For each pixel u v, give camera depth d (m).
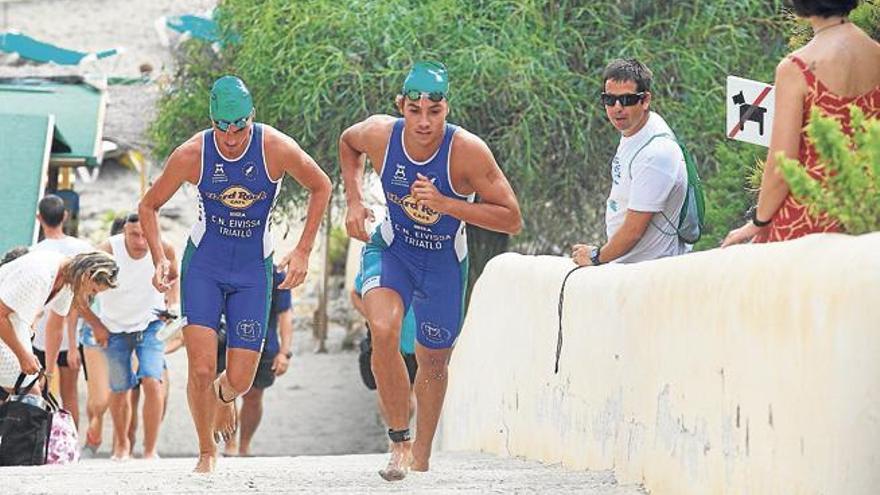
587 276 19.31
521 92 36.47
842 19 13.52
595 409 18.52
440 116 16.81
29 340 24.83
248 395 33.44
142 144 52.25
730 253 13.88
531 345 22.56
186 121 42.28
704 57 35.97
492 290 26.16
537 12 36.09
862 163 12.00
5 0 54.28
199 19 42.34
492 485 16.75
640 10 37.06
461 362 29.09
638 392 16.56
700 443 14.36
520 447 23.23
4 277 24.62
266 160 18.03
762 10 36.75
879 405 10.45
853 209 11.80
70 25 54.44
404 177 17.12
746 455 13.05
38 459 24.41
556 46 36.53
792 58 13.46
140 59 53.81
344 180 17.66
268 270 18.75
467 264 17.97
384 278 17.50
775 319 12.32
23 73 52.69
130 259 29.45
